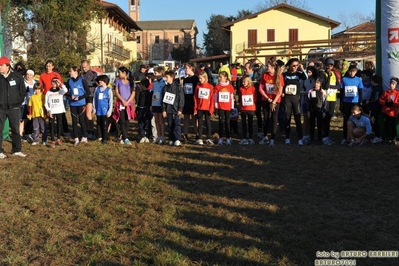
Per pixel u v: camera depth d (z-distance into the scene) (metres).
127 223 5.37
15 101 9.44
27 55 28.50
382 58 10.65
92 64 42.50
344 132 10.69
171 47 88.38
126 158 9.20
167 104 10.59
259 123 12.10
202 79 10.62
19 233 5.16
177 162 8.80
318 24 44.28
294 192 6.71
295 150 9.81
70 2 29.25
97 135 12.13
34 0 27.89
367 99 10.89
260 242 4.85
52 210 5.92
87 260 4.43
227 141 10.77
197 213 5.77
